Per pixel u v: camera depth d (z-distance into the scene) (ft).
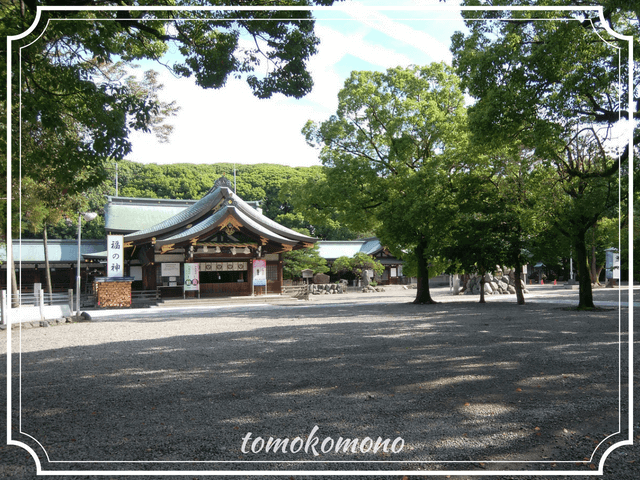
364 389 18.40
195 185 161.27
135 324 47.47
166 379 20.98
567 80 33.76
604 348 27.27
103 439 13.47
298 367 23.03
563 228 53.72
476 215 64.54
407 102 65.36
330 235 181.98
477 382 19.24
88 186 28.30
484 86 38.50
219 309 67.97
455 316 49.01
